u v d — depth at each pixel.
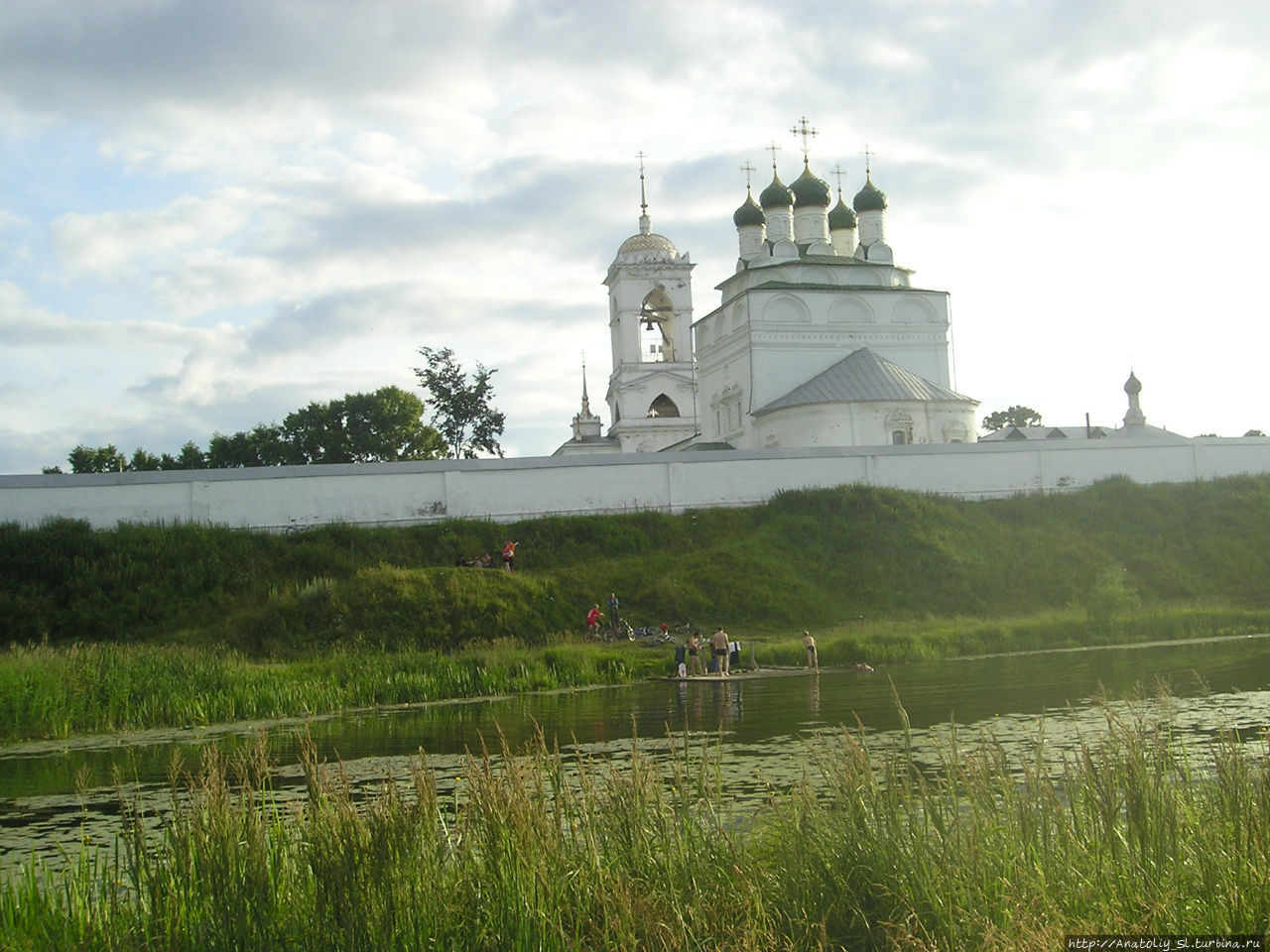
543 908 7.70
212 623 36.62
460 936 7.75
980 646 34.38
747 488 48.16
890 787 8.66
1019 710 20.52
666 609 39.50
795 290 62.12
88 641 35.00
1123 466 52.09
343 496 44.12
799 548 43.84
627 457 47.25
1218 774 8.84
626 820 8.83
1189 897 7.43
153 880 8.30
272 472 43.59
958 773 9.47
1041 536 46.28
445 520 44.53
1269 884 7.30
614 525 45.25
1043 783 8.87
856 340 62.53
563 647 33.50
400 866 8.13
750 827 9.46
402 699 27.64
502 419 79.50
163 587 37.69
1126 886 7.53
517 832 8.12
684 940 7.51
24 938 8.12
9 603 35.66
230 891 8.06
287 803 13.54
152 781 16.81
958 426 57.12
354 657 30.97
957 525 46.25
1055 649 34.53
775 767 15.22
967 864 7.77
